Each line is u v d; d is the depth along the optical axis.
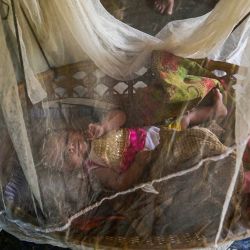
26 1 0.83
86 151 0.93
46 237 0.85
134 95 1.05
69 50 1.01
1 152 0.83
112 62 1.05
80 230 0.83
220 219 0.79
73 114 0.97
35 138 0.84
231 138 0.83
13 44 0.76
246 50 0.78
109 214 0.85
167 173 0.84
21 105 0.78
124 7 1.02
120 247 0.81
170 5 1.00
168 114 0.98
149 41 1.06
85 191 0.87
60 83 1.00
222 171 0.81
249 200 0.86
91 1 0.93
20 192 0.85
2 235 1.04
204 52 1.05
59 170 0.85
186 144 0.86
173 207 0.83
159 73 1.03
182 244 0.80
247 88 0.74
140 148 0.97
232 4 0.87
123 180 0.89
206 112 0.94
